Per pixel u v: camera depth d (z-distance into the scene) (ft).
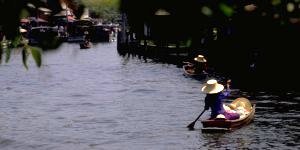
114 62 294.46
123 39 349.00
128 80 198.90
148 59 286.66
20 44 10.85
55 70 251.60
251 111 98.32
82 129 102.42
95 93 163.22
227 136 87.76
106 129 101.35
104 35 529.86
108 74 228.43
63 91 169.89
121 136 94.27
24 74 224.94
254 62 162.71
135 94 156.97
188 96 146.82
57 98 152.35
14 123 110.73
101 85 185.98
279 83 154.10
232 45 167.63
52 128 104.17
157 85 177.68
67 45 454.81
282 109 113.19
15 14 10.27
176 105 129.49
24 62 10.94
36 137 95.91
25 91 171.73
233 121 90.27
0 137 95.81
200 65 188.85
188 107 125.29
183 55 242.58
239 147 81.46
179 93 153.99
